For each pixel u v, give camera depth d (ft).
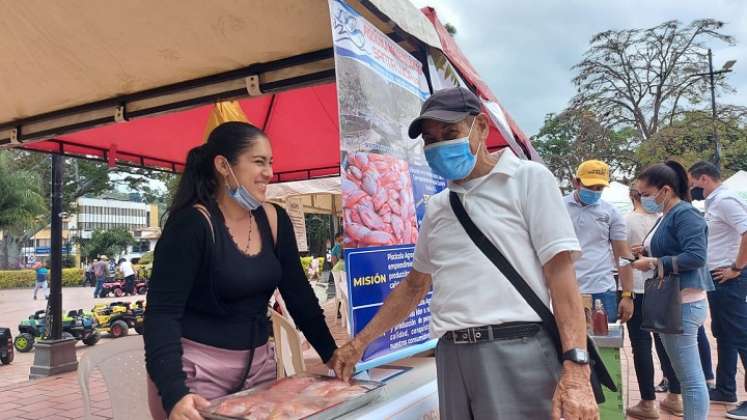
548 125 115.24
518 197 5.50
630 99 102.12
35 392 18.19
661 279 10.90
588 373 4.98
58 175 21.65
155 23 8.81
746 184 35.99
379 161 7.16
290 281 6.64
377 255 6.93
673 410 14.90
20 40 9.20
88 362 8.02
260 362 6.16
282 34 9.34
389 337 7.23
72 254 154.10
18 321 46.73
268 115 18.01
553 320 5.36
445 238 5.78
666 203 11.98
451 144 5.48
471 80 11.09
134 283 75.20
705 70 94.84
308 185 24.75
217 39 9.54
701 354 16.70
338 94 6.28
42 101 12.14
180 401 4.82
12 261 124.77
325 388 5.78
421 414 6.52
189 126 17.29
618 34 101.04
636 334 14.71
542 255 5.27
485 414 5.26
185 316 5.73
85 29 8.91
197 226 5.53
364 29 7.14
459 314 5.49
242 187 5.74
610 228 14.55
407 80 8.44
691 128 86.84
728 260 14.85
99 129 16.22
